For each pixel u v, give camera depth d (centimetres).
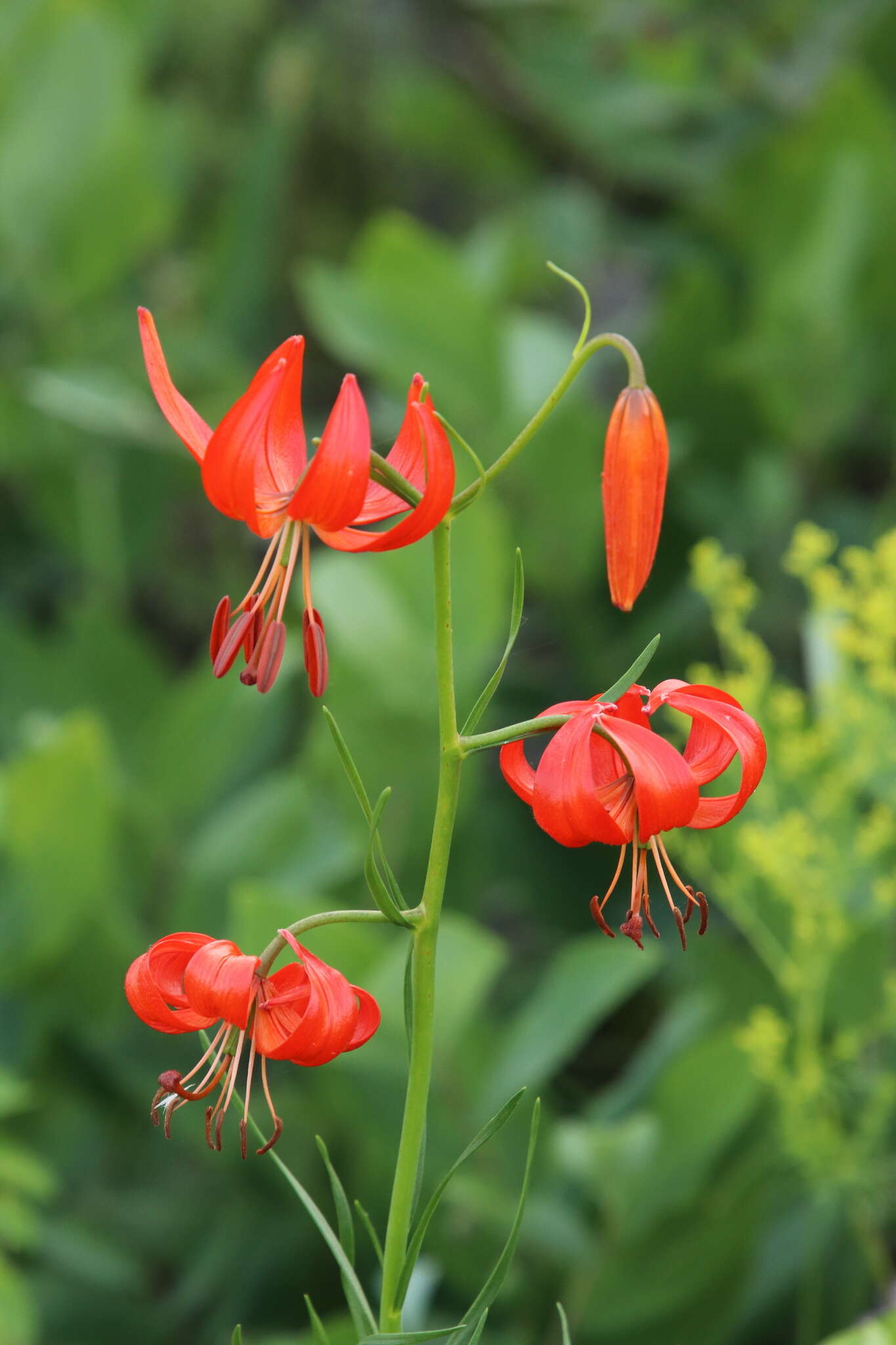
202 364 209
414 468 80
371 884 80
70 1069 157
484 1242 127
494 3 222
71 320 214
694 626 189
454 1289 134
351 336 177
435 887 81
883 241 189
